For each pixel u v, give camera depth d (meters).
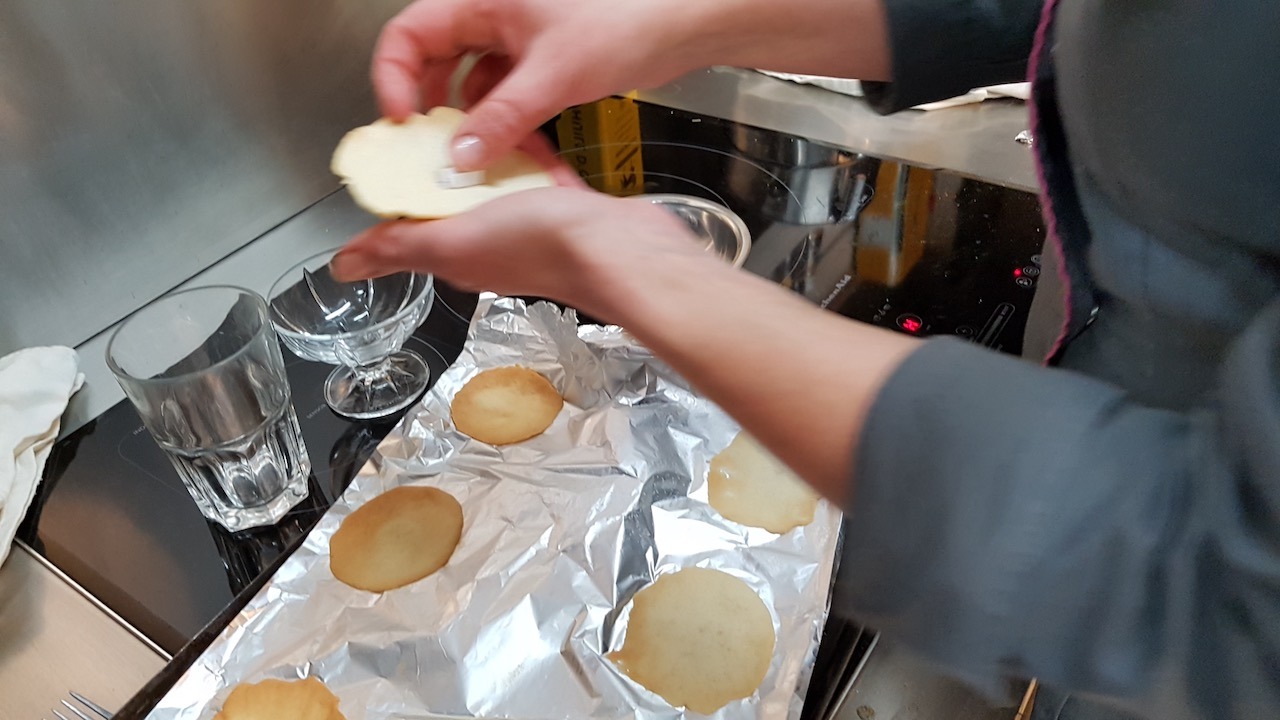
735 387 0.31
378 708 0.48
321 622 0.51
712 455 0.62
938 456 0.27
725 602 0.52
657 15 0.51
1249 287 0.34
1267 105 0.29
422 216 0.46
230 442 0.56
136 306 0.75
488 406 0.65
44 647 0.50
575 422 0.65
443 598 0.53
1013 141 0.87
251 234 0.81
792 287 0.71
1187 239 0.35
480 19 0.53
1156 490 0.25
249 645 0.50
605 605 0.53
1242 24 0.29
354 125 0.86
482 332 0.71
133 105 0.68
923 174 0.83
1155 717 0.27
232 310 0.62
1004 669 0.29
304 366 0.69
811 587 0.53
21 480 0.57
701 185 0.84
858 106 0.94
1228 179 0.31
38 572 0.54
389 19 0.84
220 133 0.75
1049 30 0.42
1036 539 0.25
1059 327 0.61
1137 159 0.35
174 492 0.59
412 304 0.67
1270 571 0.22
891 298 0.69
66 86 0.64
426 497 0.59
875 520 0.28
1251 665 0.23
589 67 0.50
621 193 0.83
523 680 0.49
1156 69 0.32
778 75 0.99
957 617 0.27
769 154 0.88
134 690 0.48
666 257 0.35
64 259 0.69
